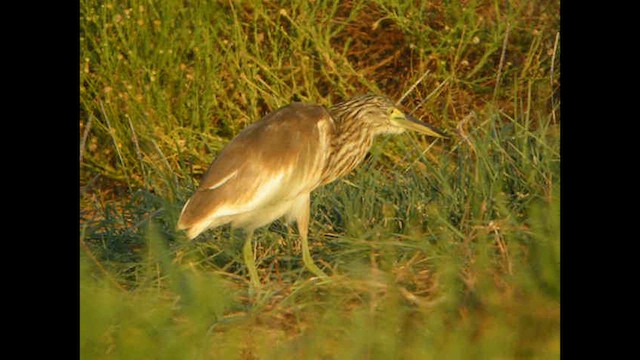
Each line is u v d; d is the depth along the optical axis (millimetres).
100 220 11945
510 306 9305
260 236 11586
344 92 14281
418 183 12062
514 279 9695
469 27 14672
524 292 9555
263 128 10977
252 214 10781
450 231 11070
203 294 9578
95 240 11719
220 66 14336
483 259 9984
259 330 9594
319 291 10453
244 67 14109
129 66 14039
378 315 9336
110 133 13156
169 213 11680
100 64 14172
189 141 13875
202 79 14109
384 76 15031
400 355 8602
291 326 9680
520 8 14414
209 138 14016
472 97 14656
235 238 11492
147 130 13828
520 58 14820
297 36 14602
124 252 11461
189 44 14227
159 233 11234
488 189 11617
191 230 10562
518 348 8750
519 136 12289
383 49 15141
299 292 10305
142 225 11672
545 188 11414
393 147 13641
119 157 13742
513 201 11594
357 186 11945
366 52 15156
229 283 10820
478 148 11953
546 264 9688
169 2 14117
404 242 11039
